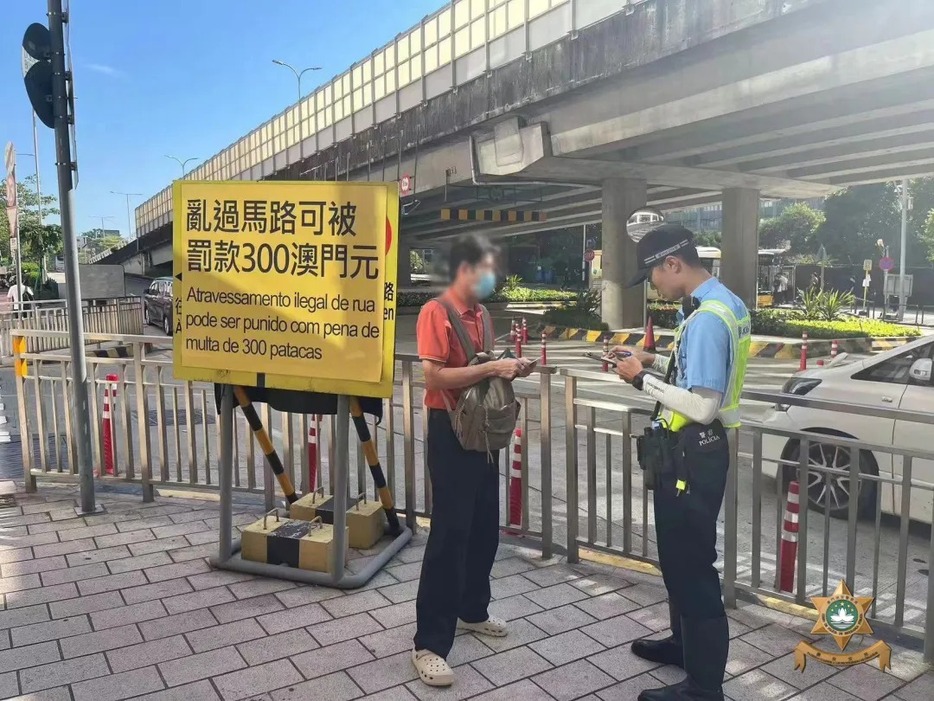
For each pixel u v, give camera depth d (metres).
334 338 3.59
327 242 3.55
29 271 56.75
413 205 23.92
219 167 40.88
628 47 13.85
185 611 3.52
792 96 11.95
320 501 4.50
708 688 2.65
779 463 3.52
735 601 3.61
